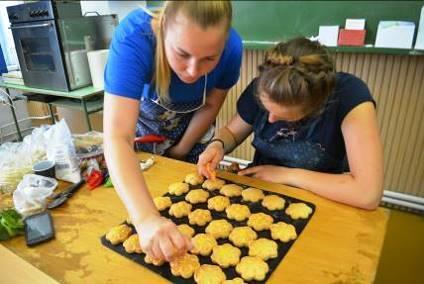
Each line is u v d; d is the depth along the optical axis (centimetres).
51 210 87
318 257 67
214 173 98
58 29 170
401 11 150
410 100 164
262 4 179
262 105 84
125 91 77
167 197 89
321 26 168
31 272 66
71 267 67
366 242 70
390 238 154
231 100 212
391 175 183
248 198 87
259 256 67
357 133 83
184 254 65
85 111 179
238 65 110
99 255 70
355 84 90
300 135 97
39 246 74
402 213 178
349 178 84
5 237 77
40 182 94
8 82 195
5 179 98
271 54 78
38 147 109
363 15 158
